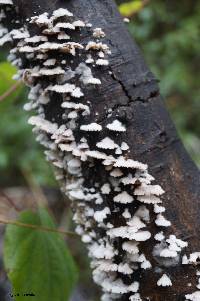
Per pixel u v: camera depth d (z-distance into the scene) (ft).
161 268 1.68
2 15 1.78
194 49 5.53
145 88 1.74
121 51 1.73
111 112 1.69
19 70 1.83
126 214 1.68
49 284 2.01
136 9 2.49
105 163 1.66
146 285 1.69
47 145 1.81
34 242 2.00
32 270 1.97
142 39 5.29
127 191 1.68
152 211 1.69
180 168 1.74
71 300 3.69
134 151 1.69
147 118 1.72
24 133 4.61
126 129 1.69
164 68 5.39
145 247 1.68
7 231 1.96
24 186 4.76
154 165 1.70
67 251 2.08
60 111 1.74
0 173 4.84
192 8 5.64
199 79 5.55
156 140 1.72
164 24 5.51
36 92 1.77
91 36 1.71
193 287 1.68
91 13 1.72
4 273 2.95
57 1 1.71
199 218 1.72
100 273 1.78
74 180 1.77
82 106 1.69
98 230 1.77
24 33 1.74
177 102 5.37
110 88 1.70
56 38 1.70
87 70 1.69
